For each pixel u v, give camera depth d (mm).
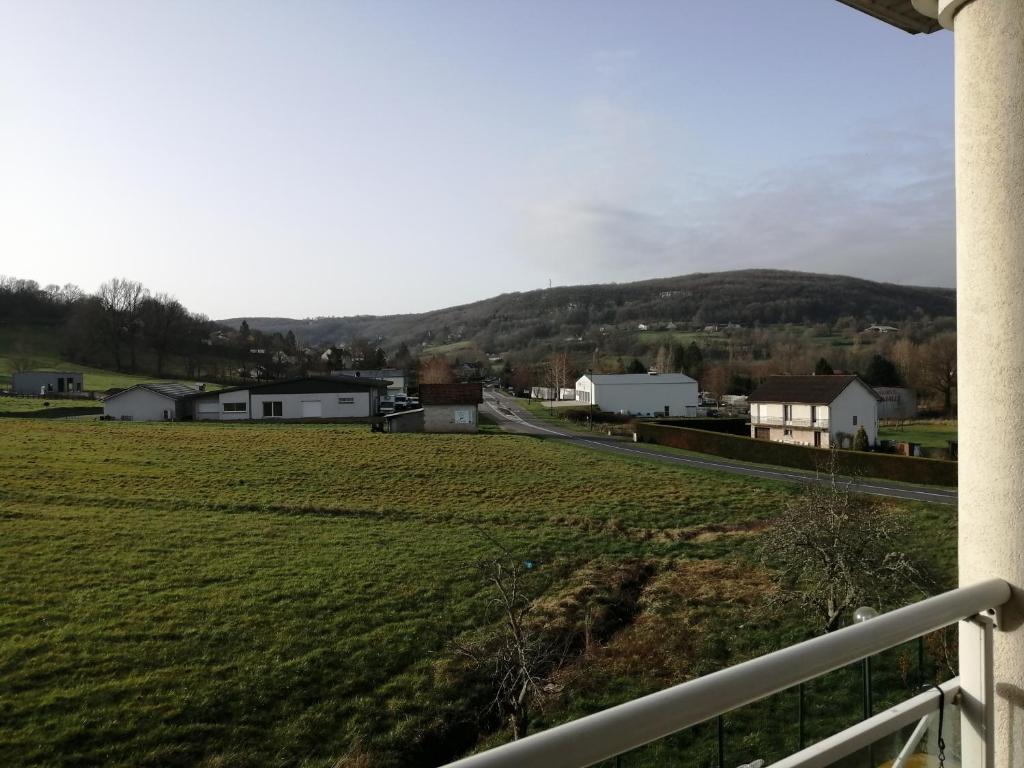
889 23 2299
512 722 10820
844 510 14203
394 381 96625
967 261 1623
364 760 10094
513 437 46250
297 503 25359
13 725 10281
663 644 13812
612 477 31844
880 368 69750
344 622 14516
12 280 121875
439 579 17172
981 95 1582
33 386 74750
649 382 72250
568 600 15812
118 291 106500
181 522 22031
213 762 9812
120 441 37531
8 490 25031
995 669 1584
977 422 1595
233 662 12617
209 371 107250
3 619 13930
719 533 22266
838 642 1295
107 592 15672
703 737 8203
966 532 1634
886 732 1563
